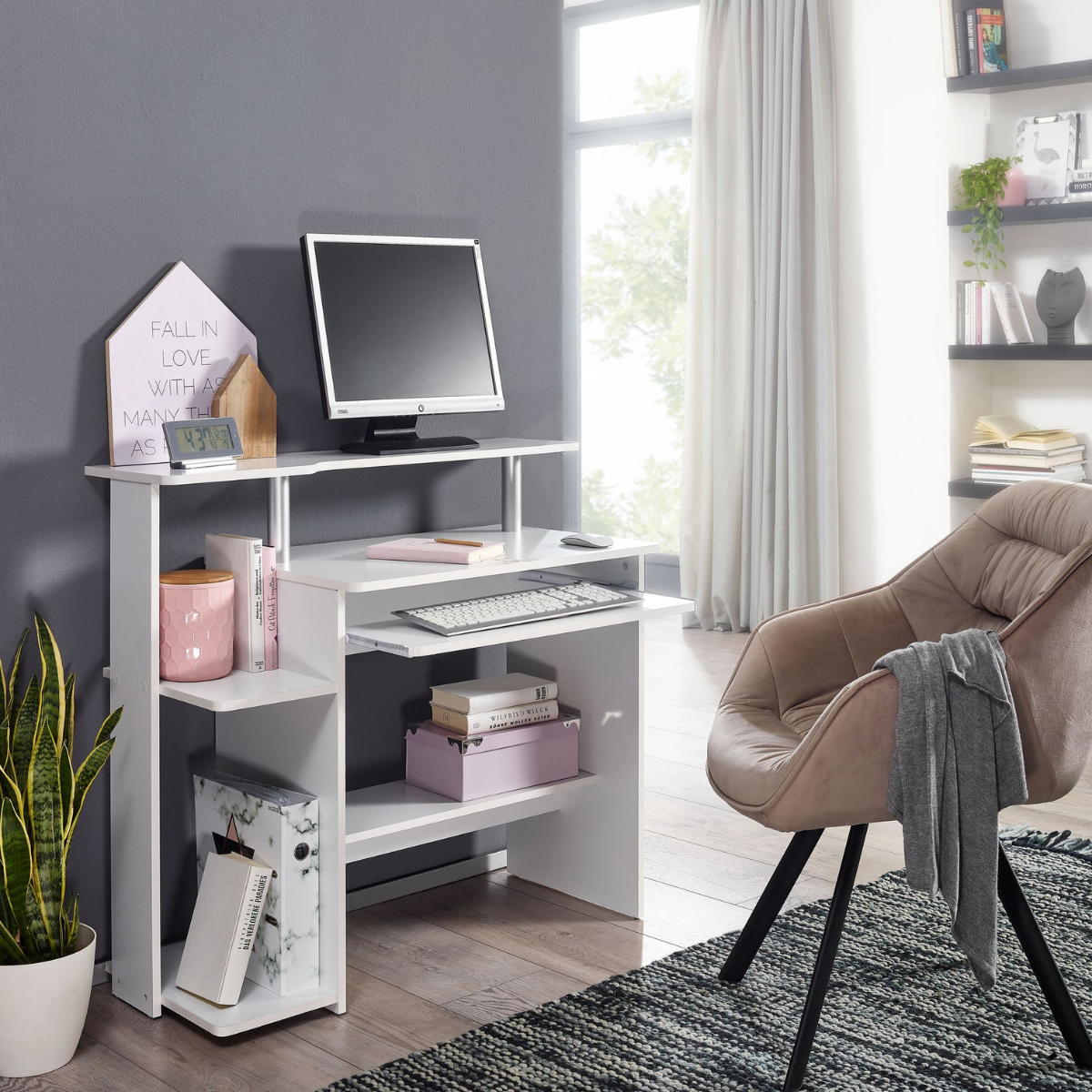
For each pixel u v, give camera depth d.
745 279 5.19
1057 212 4.15
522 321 3.06
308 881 2.32
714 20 5.21
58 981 2.10
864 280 5.01
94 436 2.39
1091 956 2.48
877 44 4.87
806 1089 2.03
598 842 2.80
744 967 2.39
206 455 2.32
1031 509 2.39
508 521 2.84
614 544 2.67
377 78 2.75
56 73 2.29
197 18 2.46
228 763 2.55
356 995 2.39
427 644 2.25
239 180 2.55
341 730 2.28
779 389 5.10
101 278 2.38
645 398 5.84
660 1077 2.07
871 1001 2.31
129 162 2.40
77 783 2.19
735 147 5.23
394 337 2.68
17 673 2.33
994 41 4.34
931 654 2.01
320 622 2.29
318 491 2.72
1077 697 2.04
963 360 4.49
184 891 2.57
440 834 2.59
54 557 2.36
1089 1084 2.04
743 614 5.37
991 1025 2.23
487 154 2.96
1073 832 3.22
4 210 2.25
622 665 2.72
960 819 1.99
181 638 2.27
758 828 3.26
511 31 2.99
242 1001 2.28
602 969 2.48
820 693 2.50
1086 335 4.34
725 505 5.35
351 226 2.73
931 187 4.80
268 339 2.62
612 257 5.88
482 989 2.41
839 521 5.15
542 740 2.72
